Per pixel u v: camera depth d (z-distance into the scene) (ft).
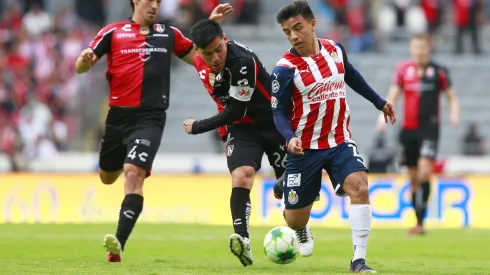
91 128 237.04
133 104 103.71
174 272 85.97
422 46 156.35
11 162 217.56
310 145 88.89
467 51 293.43
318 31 287.69
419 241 138.62
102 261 100.73
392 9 304.09
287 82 87.81
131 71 103.71
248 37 285.43
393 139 245.86
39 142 232.53
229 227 165.48
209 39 92.32
